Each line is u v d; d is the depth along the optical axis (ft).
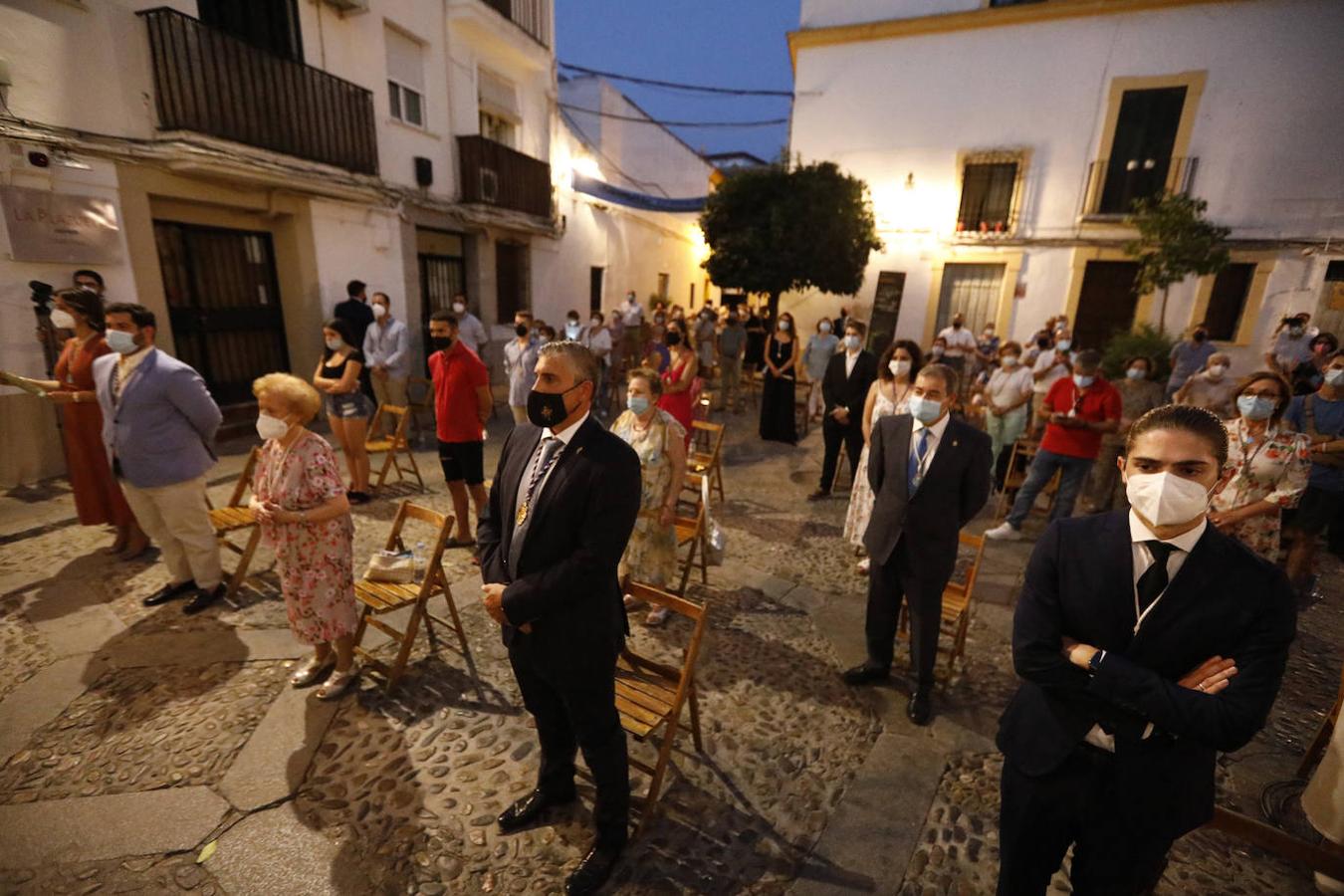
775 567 15.67
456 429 15.05
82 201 19.16
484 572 7.02
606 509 6.28
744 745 9.39
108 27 19.20
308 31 25.58
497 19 34.81
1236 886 7.37
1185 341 31.58
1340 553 16.69
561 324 47.01
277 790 8.20
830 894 7.06
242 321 26.09
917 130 44.16
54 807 7.85
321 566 9.46
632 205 50.06
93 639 11.35
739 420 33.94
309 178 25.02
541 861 7.36
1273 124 36.14
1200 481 4.50
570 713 6.89
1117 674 4.56
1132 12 37.76
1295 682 11.57
